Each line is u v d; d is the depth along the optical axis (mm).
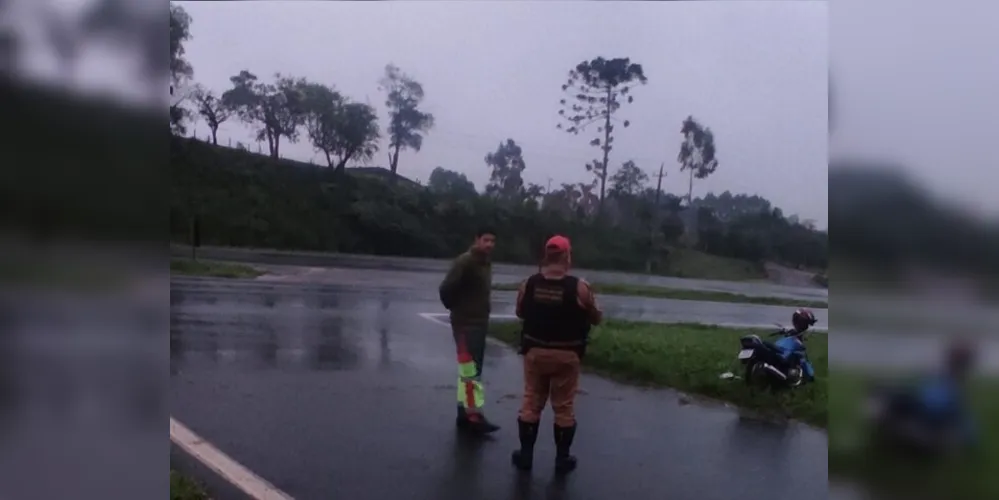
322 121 31656
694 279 26938
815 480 5582
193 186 28062
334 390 7594
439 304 14914
